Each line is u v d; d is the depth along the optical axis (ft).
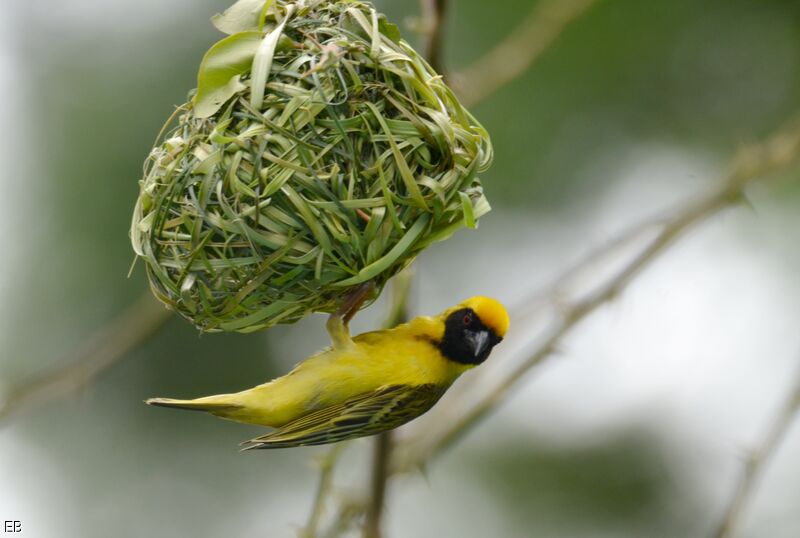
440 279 44.04
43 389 32.22
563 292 31.17
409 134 22.44
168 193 22.67
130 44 40.78
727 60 45.47
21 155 39.60
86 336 38.88
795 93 45.34
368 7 23.35
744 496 28.58
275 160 21.84
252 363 41.96
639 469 43.29
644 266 30.96
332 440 26.58
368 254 22.66
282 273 22.80
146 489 41.55
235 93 22.20
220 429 42.50
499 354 32.27
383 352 27.09
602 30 44.88
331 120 22.04
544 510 44.01
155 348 41.75
